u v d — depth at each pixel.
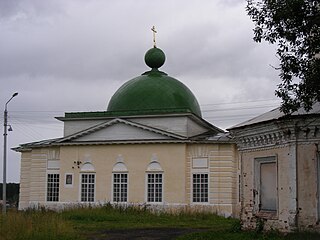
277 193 19.61
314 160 18.62
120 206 40.59
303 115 18.52
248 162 21.61
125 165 44.94
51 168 47.72
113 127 46.12
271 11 14.66
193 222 33.59
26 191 49.59
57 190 47.28
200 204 42.34
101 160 45.75
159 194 43.62
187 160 43.44
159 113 46.28
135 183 44.38
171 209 42.09
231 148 42.50
